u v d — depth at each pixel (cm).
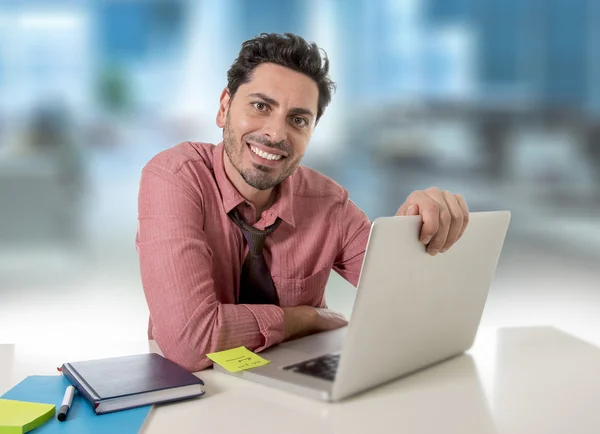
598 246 700
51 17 1130
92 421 96
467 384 114
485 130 1210
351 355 102
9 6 1107
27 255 612
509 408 104
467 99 1227
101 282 518
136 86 1192
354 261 174
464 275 122
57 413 98
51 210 632
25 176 613
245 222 155
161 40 1200
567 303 459
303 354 125
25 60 1123
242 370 115
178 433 93
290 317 135
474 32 1234
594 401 107
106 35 1170
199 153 155
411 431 94
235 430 94
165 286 133
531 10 1233
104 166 1157
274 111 144
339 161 1216
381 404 104
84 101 1157
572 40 1238
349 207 173
